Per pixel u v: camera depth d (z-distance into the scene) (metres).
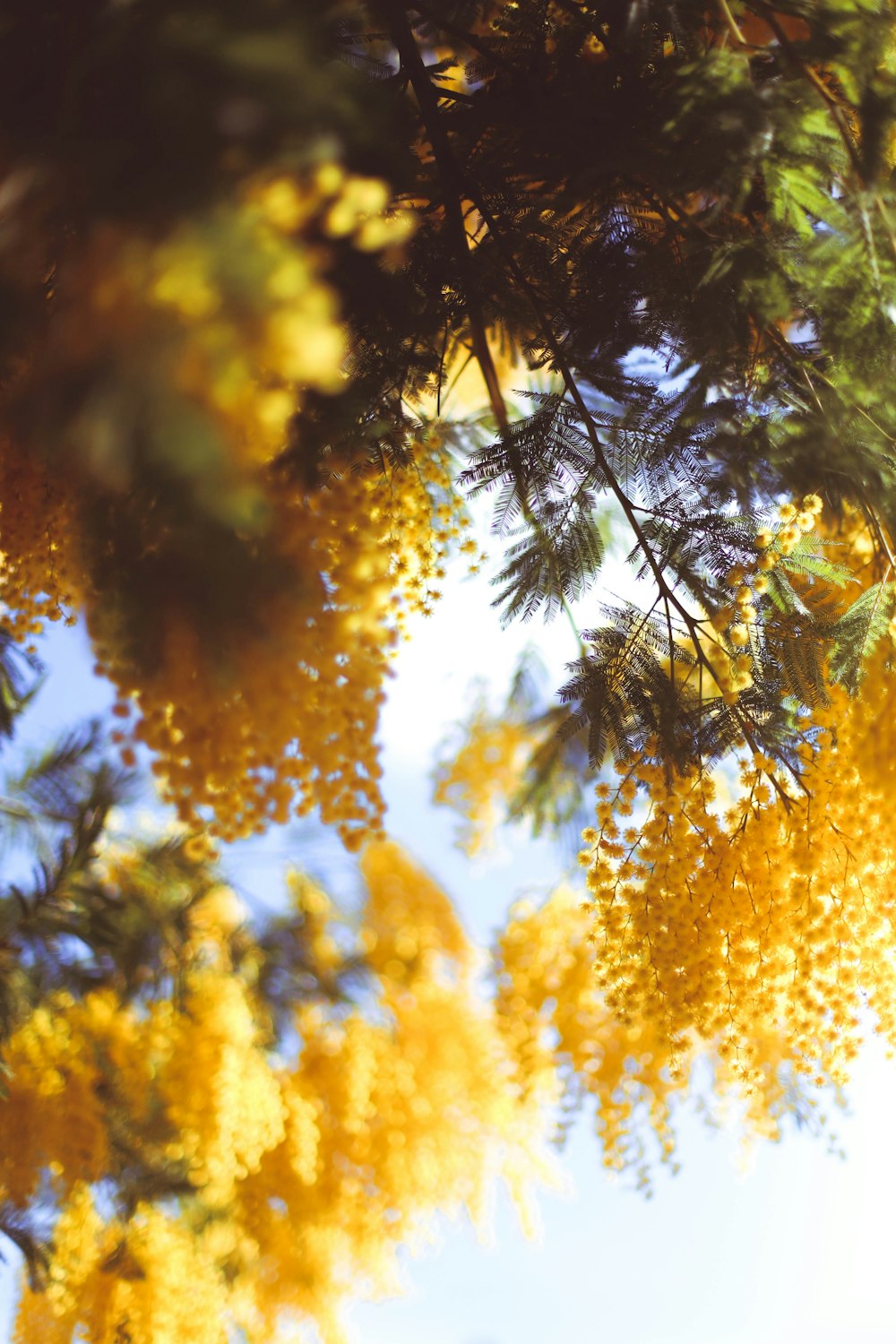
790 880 0.91
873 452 0.94
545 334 0.97
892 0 0.90
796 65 0.90
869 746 0.92
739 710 0.93
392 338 0.93
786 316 0.93
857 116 0.89
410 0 0.95
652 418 0.94
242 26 0.74
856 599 0.95
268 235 0.71
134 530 0.81
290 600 0.81
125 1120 1.14
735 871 0.91
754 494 0.93
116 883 1.12
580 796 1.22
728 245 0.92
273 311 0.68
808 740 0.93
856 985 0.91
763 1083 1.18
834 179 0.90
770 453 0.93
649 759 0.93
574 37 0.95
